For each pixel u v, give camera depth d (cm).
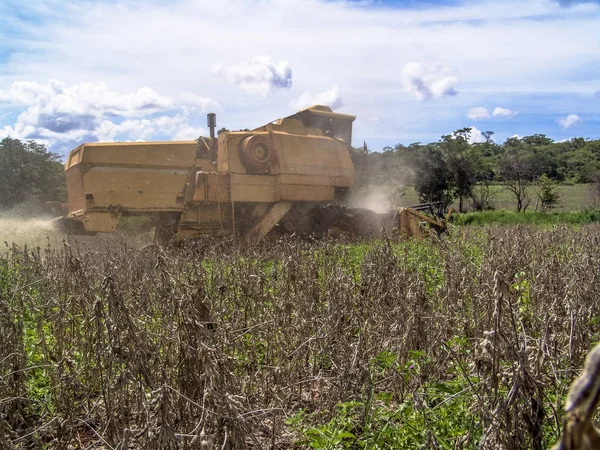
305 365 522
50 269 731
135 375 364
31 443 418
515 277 608
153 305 573
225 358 368
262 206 1576
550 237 1058
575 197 5681
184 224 1443
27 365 482
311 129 1700
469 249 1055
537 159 6850
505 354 298
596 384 113
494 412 294
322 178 1648
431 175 4525
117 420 378
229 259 862
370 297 594
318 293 600
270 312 571
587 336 443
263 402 454
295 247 733
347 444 362
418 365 424
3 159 3297
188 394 365
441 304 590
